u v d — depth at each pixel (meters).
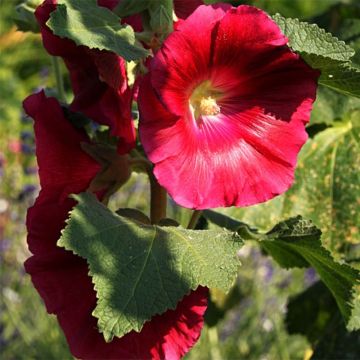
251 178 0.40
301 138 0.40
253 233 0.45
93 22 0.38
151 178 0.46
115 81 0.39
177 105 0.38
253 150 0.40
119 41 0.38
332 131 0.60
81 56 0.41
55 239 0.42
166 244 0.39
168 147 0.38
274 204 0.57
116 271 0.38
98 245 0.38
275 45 0.38
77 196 0.39
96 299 0.42
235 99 0.41
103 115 0.41
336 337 0.63
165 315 0.41
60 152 0.43
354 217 0.58
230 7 0.39
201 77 0.39
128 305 0.37
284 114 0.40
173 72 0.38
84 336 0.42
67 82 0.63
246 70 0.40
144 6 0.42
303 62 0.40
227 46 0.39
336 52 0.39
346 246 0.58
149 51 0.39
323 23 0.67
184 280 0.38
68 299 0.42
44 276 0.42
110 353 0.42
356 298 0.47
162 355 0.41
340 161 0.59
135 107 0.49
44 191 0.42
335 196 0.58
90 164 0.43
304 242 0.43
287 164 0.40
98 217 0.39
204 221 0.52
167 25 0.41
